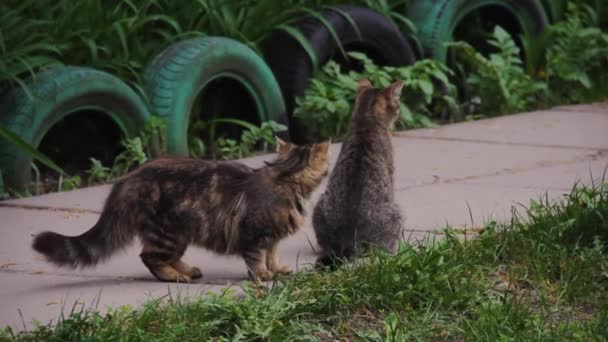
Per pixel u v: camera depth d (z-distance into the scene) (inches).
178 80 569.6
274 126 595.2
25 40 566.6
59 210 472.1
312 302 327.9
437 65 655.8
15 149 517.7
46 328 313.9
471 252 367.6
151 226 371.9
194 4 630.5
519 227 389.4
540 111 686.5
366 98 399.9
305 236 427.8
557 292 346.9
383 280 339.0
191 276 382.0
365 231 380.2
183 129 569.0
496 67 687.1
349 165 386.3
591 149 574.2
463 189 490.6
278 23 645.9
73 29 590.2
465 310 332.5
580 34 732.0
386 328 314.5
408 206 461.7
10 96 530.3
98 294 356.2
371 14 650.2
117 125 556.1
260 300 329.1
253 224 366.3
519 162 546.0
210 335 314.0
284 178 369.4
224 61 587.2
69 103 532.7
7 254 406.9
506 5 724.0
